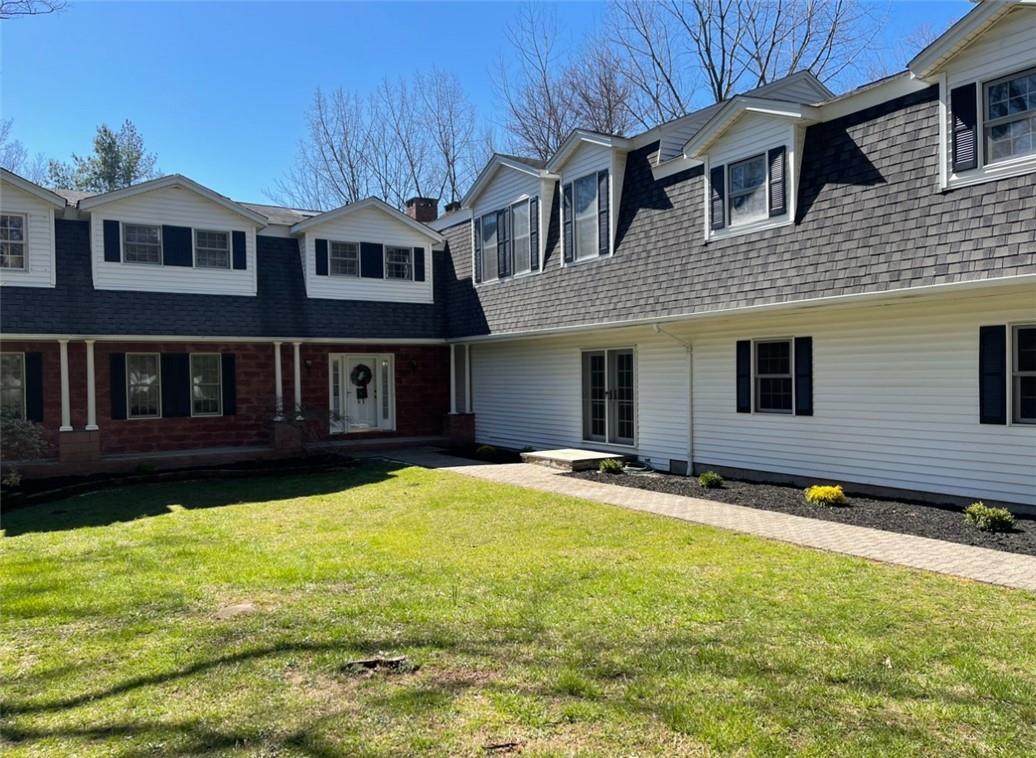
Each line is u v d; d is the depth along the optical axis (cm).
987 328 818
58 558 682
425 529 786
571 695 368
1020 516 787
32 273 1305
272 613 501
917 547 673
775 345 1074
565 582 567
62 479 1220
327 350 1678
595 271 1314
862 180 899
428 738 327
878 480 935
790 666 398
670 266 1155
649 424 1288
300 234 1619
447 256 1858
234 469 1311
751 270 1012
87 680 394
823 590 539
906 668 395
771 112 988
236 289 1516
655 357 1272
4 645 447
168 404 1462
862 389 951
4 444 1159
